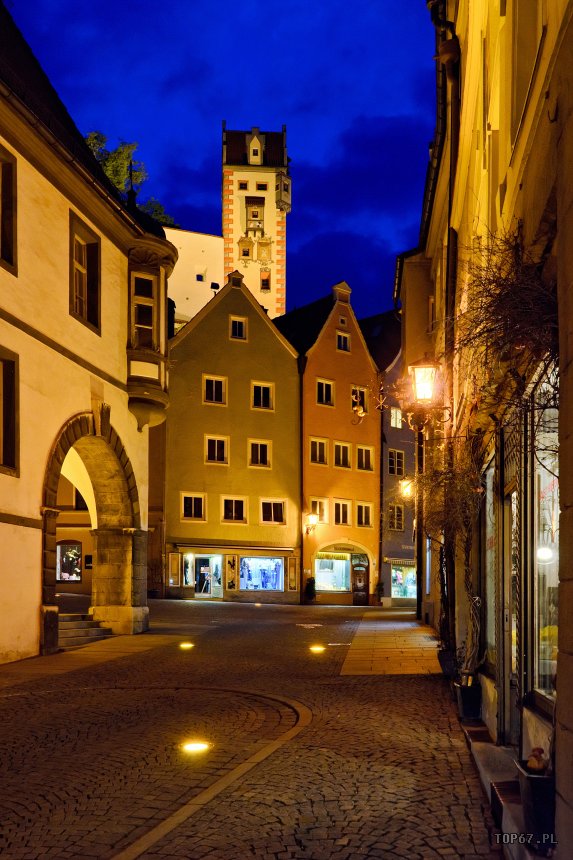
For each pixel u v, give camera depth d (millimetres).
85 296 20969
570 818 3887
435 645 18656
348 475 47969
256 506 44375
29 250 17562
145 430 23656
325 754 7953
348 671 14398
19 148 17234
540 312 4945
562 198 4246
